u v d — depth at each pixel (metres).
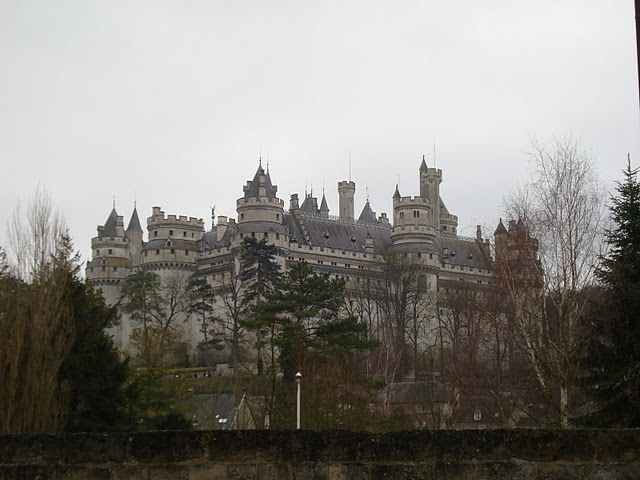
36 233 44.34
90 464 12.70
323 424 53.69
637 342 35.41
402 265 155.88
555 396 43.75
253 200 167.00
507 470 12.70
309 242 172.62
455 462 12.73
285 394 61.66
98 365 43.34
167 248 175.75
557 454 12.76
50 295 39.97
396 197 181.50
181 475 12.70
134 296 157.88
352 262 176.00
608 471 12.73
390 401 75.81
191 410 66.06
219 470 12.73
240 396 75.69
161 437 12.78
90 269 188.38
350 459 12.77
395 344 103.62
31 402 37.53
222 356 142.25
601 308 37.38
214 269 171.75
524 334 41.62
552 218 43.16
